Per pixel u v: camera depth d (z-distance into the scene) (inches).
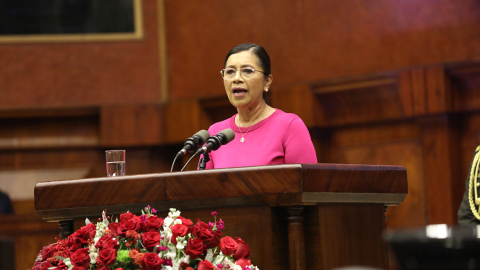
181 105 531.2
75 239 155.1
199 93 528.4
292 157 216.8
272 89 486.9
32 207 523.2
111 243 147.0
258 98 229.6
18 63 542.3
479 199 198.7
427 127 422.6
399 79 428.1
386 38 439.2
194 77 532.4
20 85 540.4
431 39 419.2
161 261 141.7
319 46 470.6
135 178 171.3
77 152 546.9
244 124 233.1
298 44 481.1
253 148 222.4
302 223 162.4
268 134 222.8
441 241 69.2
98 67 547.8
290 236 160.9
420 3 424.8
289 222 161.9
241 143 226.1
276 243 164.2
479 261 68.1
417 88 420.2
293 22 484.4
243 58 227.9
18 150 541.6
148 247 145.0
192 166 535.8
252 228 163.8
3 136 539.5
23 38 543.8
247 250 155.6
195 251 146.3
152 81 546.9
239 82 225.9
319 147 476.1
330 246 163.6
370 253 172.1
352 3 455.8
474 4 402.0
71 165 544.1
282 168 158.1
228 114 523.5
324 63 467.8
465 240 68.4
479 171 204.4
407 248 71.0
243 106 226.8
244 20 508.4
